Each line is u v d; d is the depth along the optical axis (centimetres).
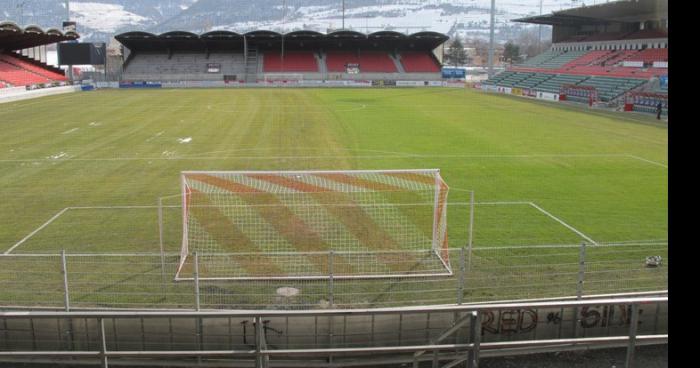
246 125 3369
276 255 1259
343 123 3488
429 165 2258
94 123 3469
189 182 1709
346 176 1806
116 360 883
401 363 896
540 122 3616
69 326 900
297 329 897
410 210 1588
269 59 8175
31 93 5356
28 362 875
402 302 1031
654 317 954
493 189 1886
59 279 1127
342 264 1214
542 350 904
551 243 1367
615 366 869
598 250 1309
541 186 1934
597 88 5088
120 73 7794
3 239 1404
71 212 1631
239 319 894
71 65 7231
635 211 1642
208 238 1373
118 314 625
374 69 8119
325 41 8206
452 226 1490
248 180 1723
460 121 3647
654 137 2989
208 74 7738
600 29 6425
